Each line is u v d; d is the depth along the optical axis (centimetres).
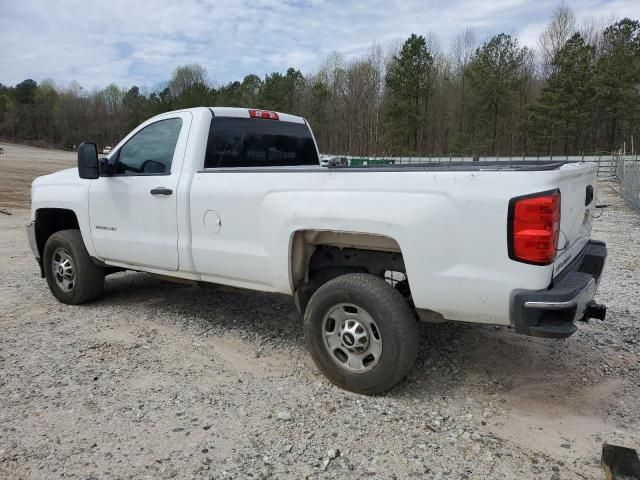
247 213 402
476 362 415
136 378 390
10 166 3850
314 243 390
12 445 305
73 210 540
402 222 329
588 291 328
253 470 284
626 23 5341
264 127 517
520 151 5238
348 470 283
